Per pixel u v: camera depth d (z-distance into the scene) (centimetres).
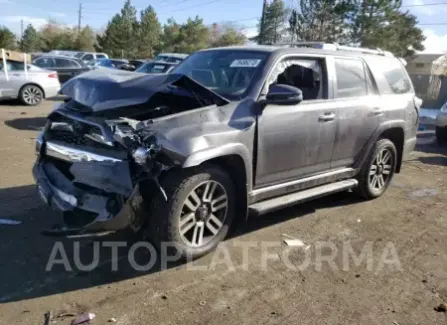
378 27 3322
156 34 6581
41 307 325
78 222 383
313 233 487
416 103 646
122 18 6450
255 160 423
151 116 402
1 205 504
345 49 568
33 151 776
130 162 353
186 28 6762
